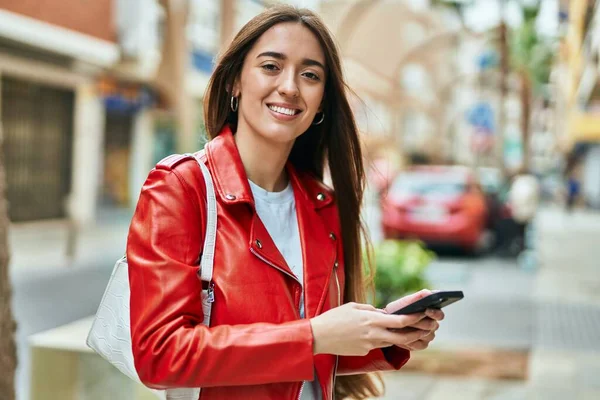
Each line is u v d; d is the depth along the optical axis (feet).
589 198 122.52
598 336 21.74
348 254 5.76
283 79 4.86
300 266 4.99
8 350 7.29
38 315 21.49
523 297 28.78
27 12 42.63
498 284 32.22
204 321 4.38
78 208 50.60
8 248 7.42
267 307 4.44
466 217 40.11
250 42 4.97
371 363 5.40
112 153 59.21
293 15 4.95
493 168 72.84
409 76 95.96
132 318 4.23
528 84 80.64
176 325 4.10
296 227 5.15
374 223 49.67
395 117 79.97
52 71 47.19
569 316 24.94
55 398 10.14
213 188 4.64
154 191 4.47
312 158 5.98
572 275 35.99
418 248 19.69
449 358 18.51
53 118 48.60
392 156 77.25
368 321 4.13
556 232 67.97
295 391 4.48
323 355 4.78
